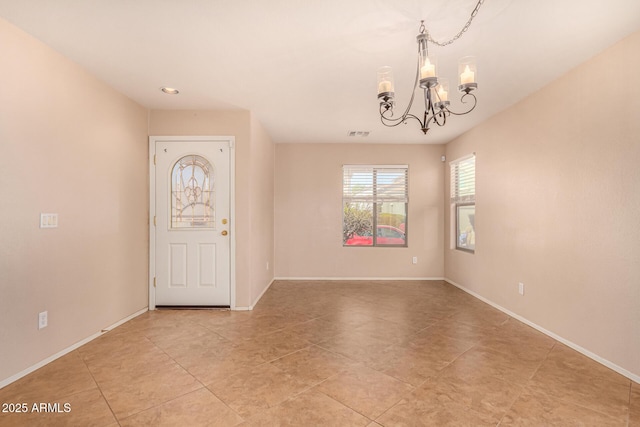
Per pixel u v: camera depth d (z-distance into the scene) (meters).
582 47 2.37
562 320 2.84
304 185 5.56
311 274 5.56
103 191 3.02
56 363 2.42
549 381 2.19
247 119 3.82
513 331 3.13
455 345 2.79
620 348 2.29
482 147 4.21
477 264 4.38
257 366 2.39
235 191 3.82
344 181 5.58
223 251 3.83
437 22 2.06
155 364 2.42
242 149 3.82
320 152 5.56
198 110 3.80
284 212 5.55
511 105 3.57
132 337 2.95
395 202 5.61
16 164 2.17
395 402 1.94
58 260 2.51
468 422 1.76
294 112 3.88
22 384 2.12
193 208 3.83
